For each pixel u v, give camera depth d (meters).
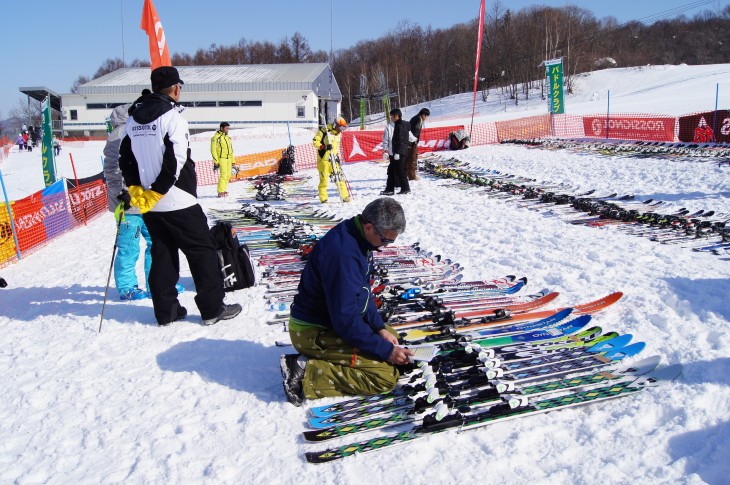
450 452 2.64
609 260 5.50
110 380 3.60
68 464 2.74
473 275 5.58
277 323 4.41
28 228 7.66
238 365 3.72
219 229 5.35
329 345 3.20
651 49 70.88
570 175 11.77
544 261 5.72
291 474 2.57
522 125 20.77
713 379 3.11
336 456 2.64
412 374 3.35
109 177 5.05
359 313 3.03
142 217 4.62
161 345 4.11
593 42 66.50
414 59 76.50
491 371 3.12
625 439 2.66
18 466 2.74
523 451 2.63
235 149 28.11
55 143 30.89
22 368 3.85
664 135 16.75
